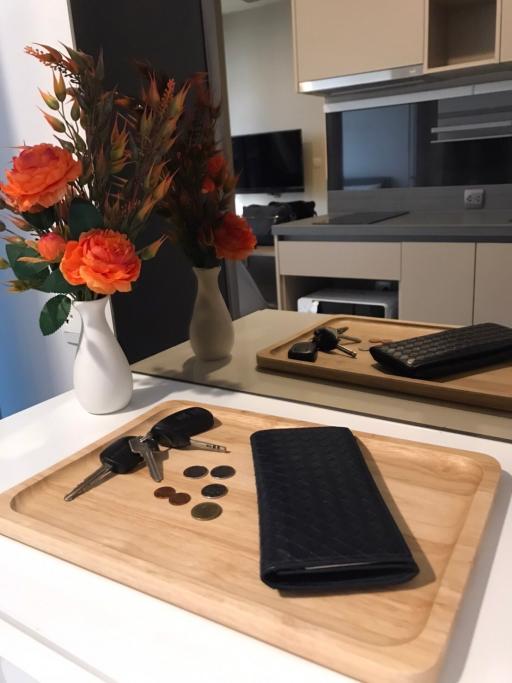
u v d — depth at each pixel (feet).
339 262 2.70
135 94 3.27
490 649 1.38
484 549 1.71
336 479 1.88
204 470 2.15
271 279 3.10
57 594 1.65
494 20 2.20
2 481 2.26
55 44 3.38
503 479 2.06
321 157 2.78
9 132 3.83
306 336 3.09
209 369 3.28
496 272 2.31
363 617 1.44
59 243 2.40
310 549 1.53
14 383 4.60
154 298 3.44
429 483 2.00
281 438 2.16
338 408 2.70
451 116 2.37
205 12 2.90
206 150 3.05
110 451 2.19
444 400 2.66
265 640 1.44
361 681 1.31
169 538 1.79
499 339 2.46
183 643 1.46
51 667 1.49
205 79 3.01
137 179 2.72
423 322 2.63
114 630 1.51
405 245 2.48
